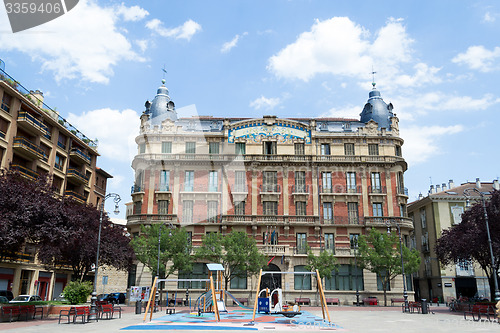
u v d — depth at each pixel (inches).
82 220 1047.0
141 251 1385.3
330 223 1665.8
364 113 1887.3
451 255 1299.2
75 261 1186.0
